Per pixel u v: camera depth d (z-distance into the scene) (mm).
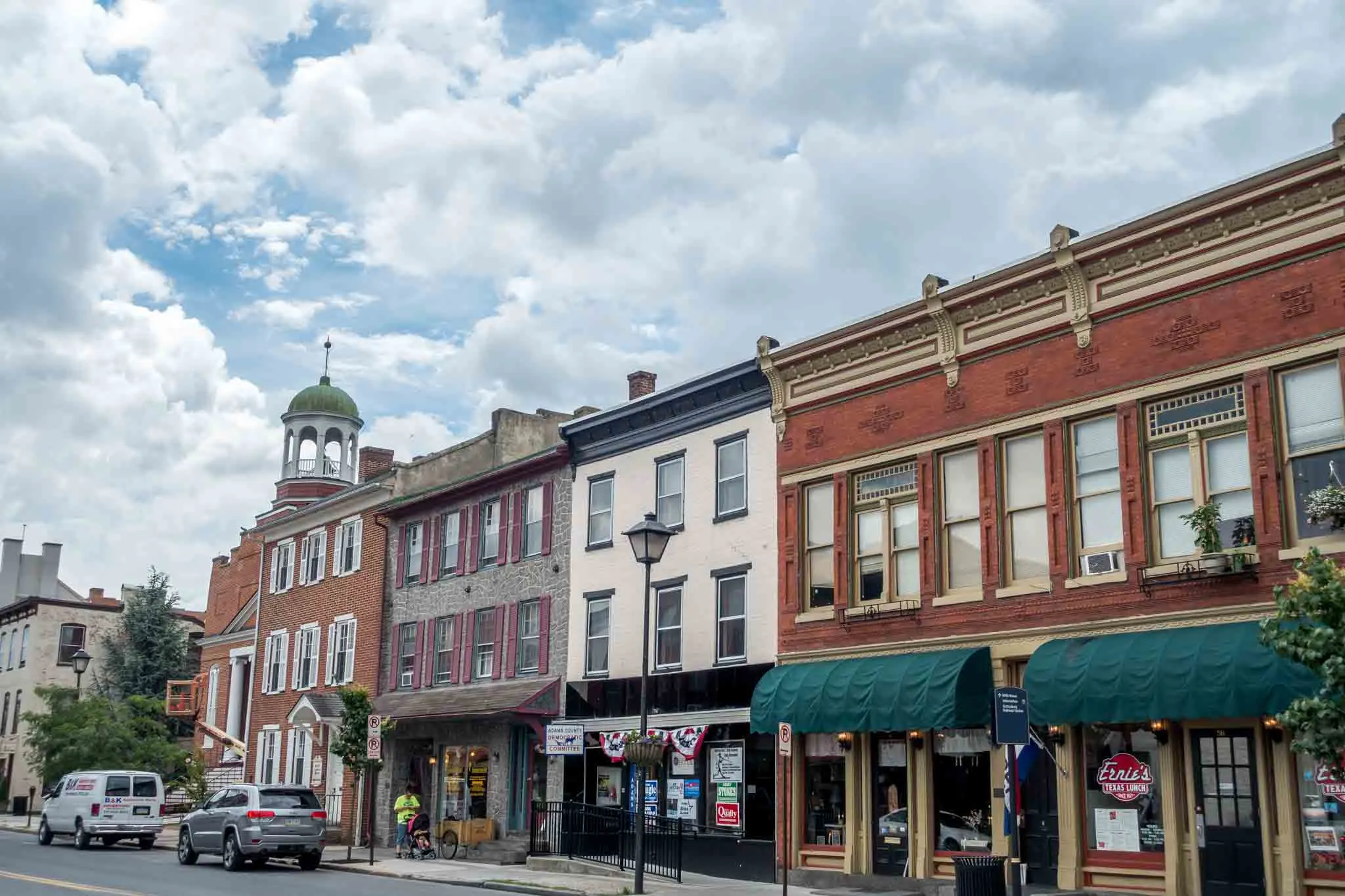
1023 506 21516
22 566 73625
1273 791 17312
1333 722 13148
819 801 24188
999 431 21906
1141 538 19438
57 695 48562
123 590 66812
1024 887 18062
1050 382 21219
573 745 28016
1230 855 17734
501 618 34469
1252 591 17906
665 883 23891
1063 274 20969
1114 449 20266
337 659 42219
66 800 36344
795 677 23969
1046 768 20266
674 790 27438
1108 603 19656
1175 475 19391
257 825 27875
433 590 37906
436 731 36000
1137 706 18047
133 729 48594
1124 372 20109
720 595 27375
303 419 61625
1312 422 17812
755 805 25500
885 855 22641
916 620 22766
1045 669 19500
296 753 43469
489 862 29953
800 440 25891
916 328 23516
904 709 21391
